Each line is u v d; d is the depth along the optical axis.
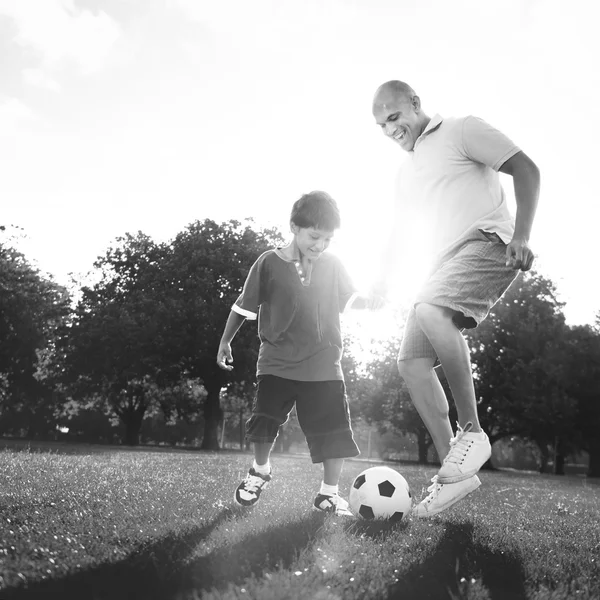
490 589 2.00
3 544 2.14
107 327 34.31
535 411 33.88
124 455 13.21
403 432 43.34
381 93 3.88
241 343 33.97
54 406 47.06
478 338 36.12
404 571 2.09
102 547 2.21
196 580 1.85
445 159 3.71
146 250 38.88
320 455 3.75
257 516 3.13
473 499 5.79
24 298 39.66
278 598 1.68
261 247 36.69
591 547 2.88
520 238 3.33
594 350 36.69
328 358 3.82
